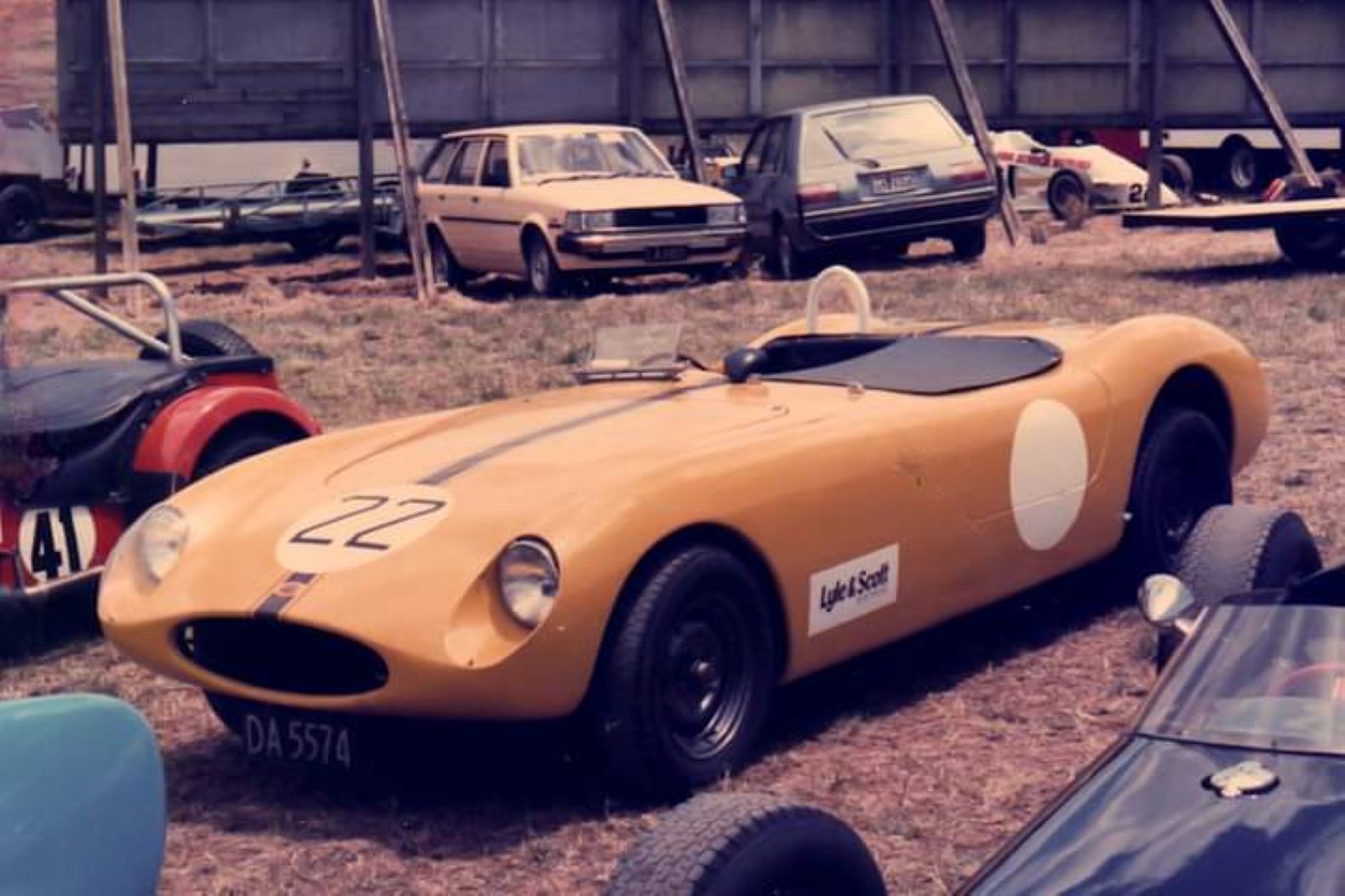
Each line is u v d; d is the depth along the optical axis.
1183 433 7.02
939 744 5.81
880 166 19.72
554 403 6.48
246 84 22.55
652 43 23.95
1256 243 21.58
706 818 3.47
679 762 5.25
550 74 23.58
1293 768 3.48
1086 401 6.62
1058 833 3.37
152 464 7.40
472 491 5.46
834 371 6.57
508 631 5.01
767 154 20.67
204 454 7.58
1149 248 21.58
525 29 23.41
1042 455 6.40
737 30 24.30
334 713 5.22
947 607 6.13
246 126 22.58
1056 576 6.61
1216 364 7.24
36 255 24.84
